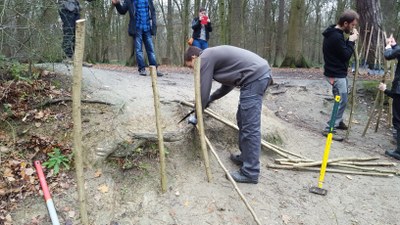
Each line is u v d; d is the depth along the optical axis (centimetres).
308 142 490
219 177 363
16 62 398
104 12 1716
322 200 354
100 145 341
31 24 368
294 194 358
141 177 336
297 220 323
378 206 353
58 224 279
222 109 449
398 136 461
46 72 431
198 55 336
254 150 349
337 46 490
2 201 293
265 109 554
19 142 341
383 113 648
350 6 1973
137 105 397
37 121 362
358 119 621
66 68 458
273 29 2355
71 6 465
